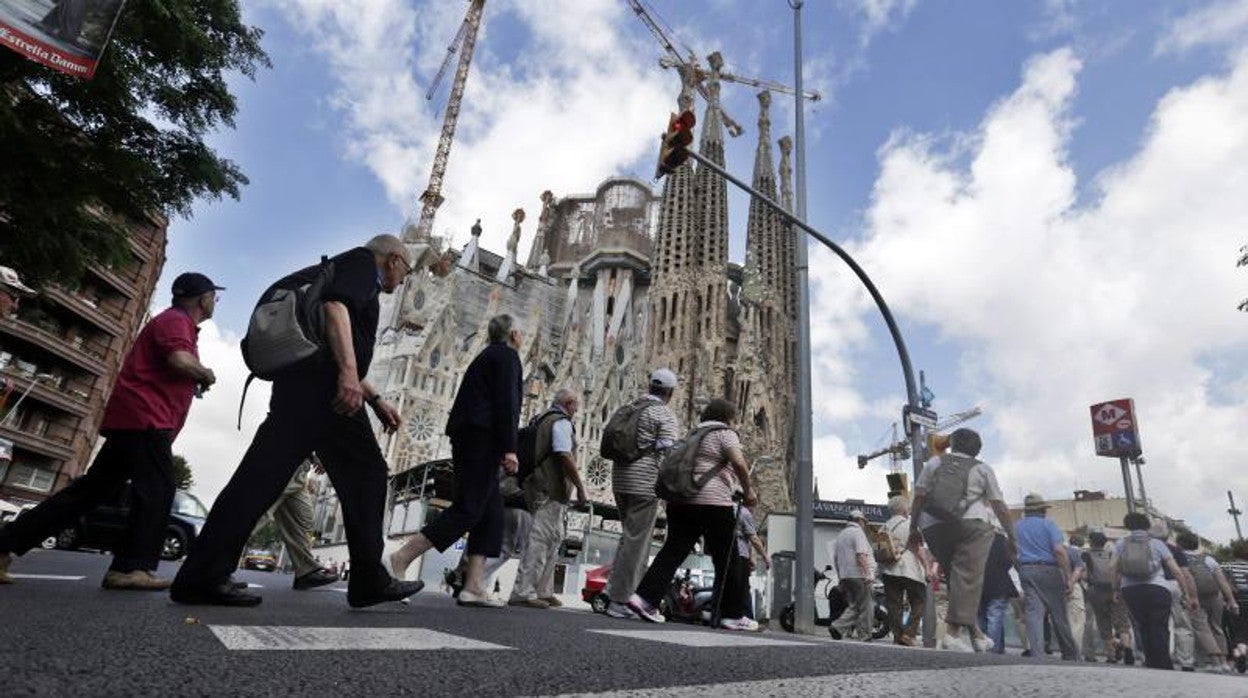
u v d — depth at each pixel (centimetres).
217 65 1089
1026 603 664
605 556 3347
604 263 12038
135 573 389
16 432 3712
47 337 3806
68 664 129
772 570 1369
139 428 397
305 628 216
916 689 155
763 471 9512
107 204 1069
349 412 309
